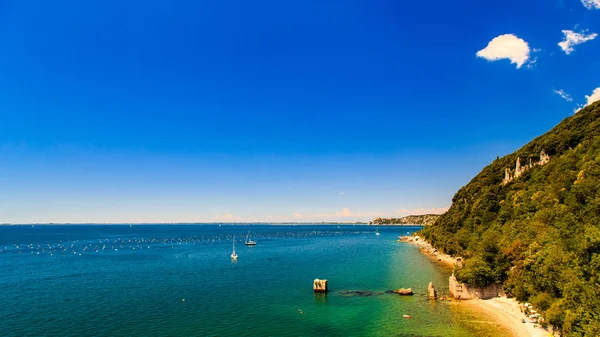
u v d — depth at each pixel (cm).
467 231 13575
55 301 7906
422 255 16425
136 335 5756
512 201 11844
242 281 10088
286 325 6159
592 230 5278
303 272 11581
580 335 4097
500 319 6012
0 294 8662
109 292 8788
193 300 7888
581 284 4625
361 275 10781
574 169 9869
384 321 6222
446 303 7169
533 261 6141
